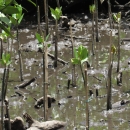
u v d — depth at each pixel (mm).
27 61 12617
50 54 12594
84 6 19328
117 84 10281
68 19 16750
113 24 15930
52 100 9352
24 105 9359
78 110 8883
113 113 8609
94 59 12539
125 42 13992
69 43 14211
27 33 15945
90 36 15102
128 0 19812
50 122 7922
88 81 10664
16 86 10516
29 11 18922
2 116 7004
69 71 11578
